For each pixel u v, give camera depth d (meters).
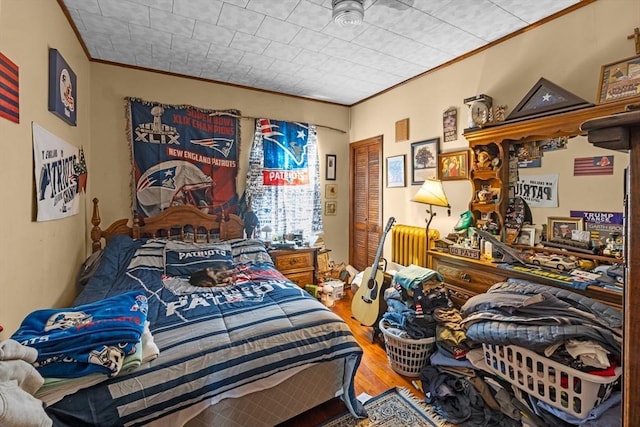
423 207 3.15
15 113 1.38
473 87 2.63
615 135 0.44
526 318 1.51
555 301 1.51
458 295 2.34
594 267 1.86
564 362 1.35
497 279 2.08
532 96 2.10
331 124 4.09
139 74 2.99
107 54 2.72
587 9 1.92
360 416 1.72
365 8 2.02
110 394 1.15
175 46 2.57
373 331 2.68
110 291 2.05
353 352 1.66
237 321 1.63
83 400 1.11
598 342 1.32
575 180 2.01
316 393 1.70
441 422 1.69
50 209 1.77
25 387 0.96
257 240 3.17
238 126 3.47
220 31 2.34
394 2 1.96
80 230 2.45
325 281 3.77
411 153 3.26
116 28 2.29
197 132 3.24
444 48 2.58
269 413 1.55
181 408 1.23
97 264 2.38
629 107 0.57
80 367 1.14
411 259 3.17
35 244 1.60
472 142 2.47
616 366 1.30
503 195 2.33
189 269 2.49
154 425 1.18
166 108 3.09
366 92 3.70
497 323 1.58
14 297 1.38
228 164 3.42
